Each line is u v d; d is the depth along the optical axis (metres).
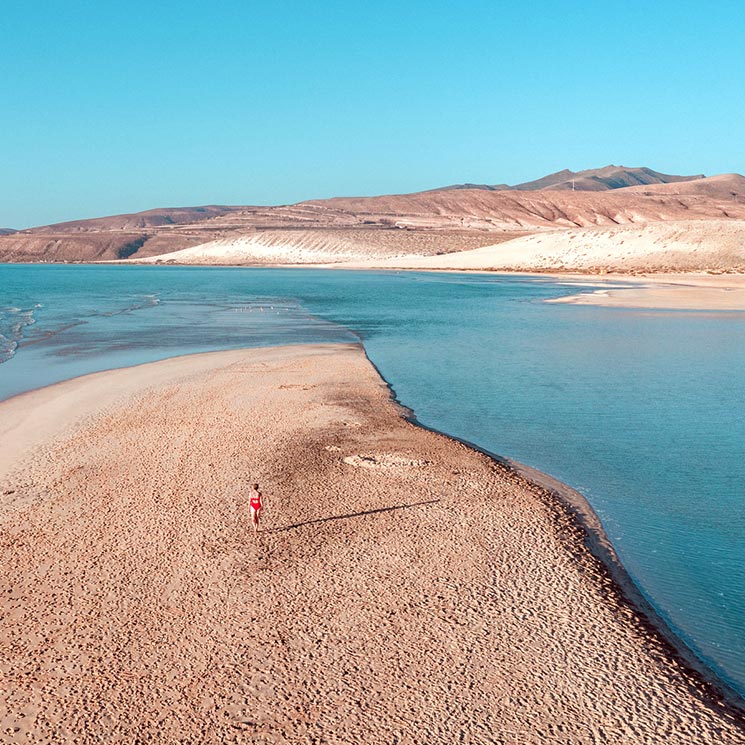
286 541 14.58
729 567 13.91
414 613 11.93
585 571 13.52
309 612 11.92
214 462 19.39
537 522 15.71
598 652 10.96
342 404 26.20
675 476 18.91
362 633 11.32
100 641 11.10
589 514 16.36
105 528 15.16
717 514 16.44
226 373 32.25
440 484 17.89
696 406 26.52
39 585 12.80
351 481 18.02
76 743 9.00
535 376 32.31
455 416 24.94
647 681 10.30
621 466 19.67
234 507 16.28
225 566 13.49
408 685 10.10
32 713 9.52
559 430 23.22
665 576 13.52
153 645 10.99
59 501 16.66
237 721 9.38
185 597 12.38
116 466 19.08
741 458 20.45
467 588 12.78
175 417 24.17
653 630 11.64
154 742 9.02
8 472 18.67
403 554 14.05
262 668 10.45
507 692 9.98
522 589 12.80
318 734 9.16
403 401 27.23
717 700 9.96
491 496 17.19
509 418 24.70
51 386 29.48
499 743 9.03
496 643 11.13
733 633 11.66
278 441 21.33
